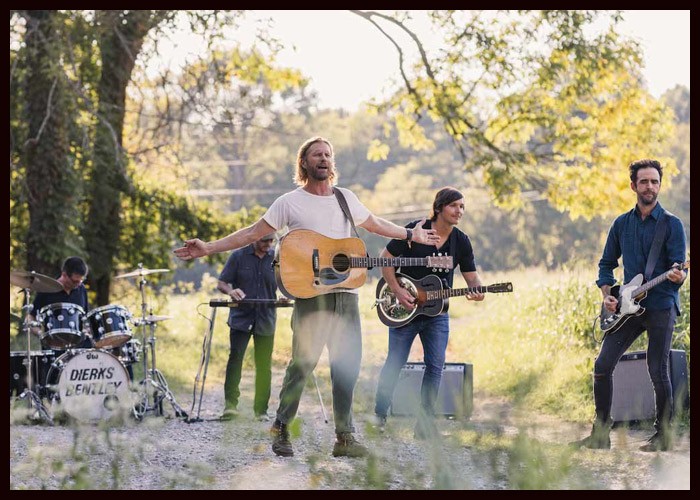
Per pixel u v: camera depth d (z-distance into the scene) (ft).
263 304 29.43
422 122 243.40
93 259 60.95
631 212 23.26
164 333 61.52
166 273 64.13
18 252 59.31
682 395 25.00
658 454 19.83
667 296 22.56
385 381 24.90
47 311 30.37
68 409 28.43
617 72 65.46
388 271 24.98
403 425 16.17
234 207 202.39
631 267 23.06
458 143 67.56
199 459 21.04
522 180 65.82
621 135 67.46
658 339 22.34
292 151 209.87
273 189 206.59
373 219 22.25
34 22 54.03
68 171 56.18
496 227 182.91
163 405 33.81
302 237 21.48
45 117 55.06
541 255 165.78
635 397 25.82
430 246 24.88
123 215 63.05
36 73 55.21
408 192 230.89
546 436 15.81
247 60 65.98
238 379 29.94
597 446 21.12
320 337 21.35
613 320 22.86
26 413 25.67
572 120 67.31
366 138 250.57
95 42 58.39
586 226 156.25
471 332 49.06
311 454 19.56
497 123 67.05
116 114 60.80
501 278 69.26
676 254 22.54
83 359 29.35
